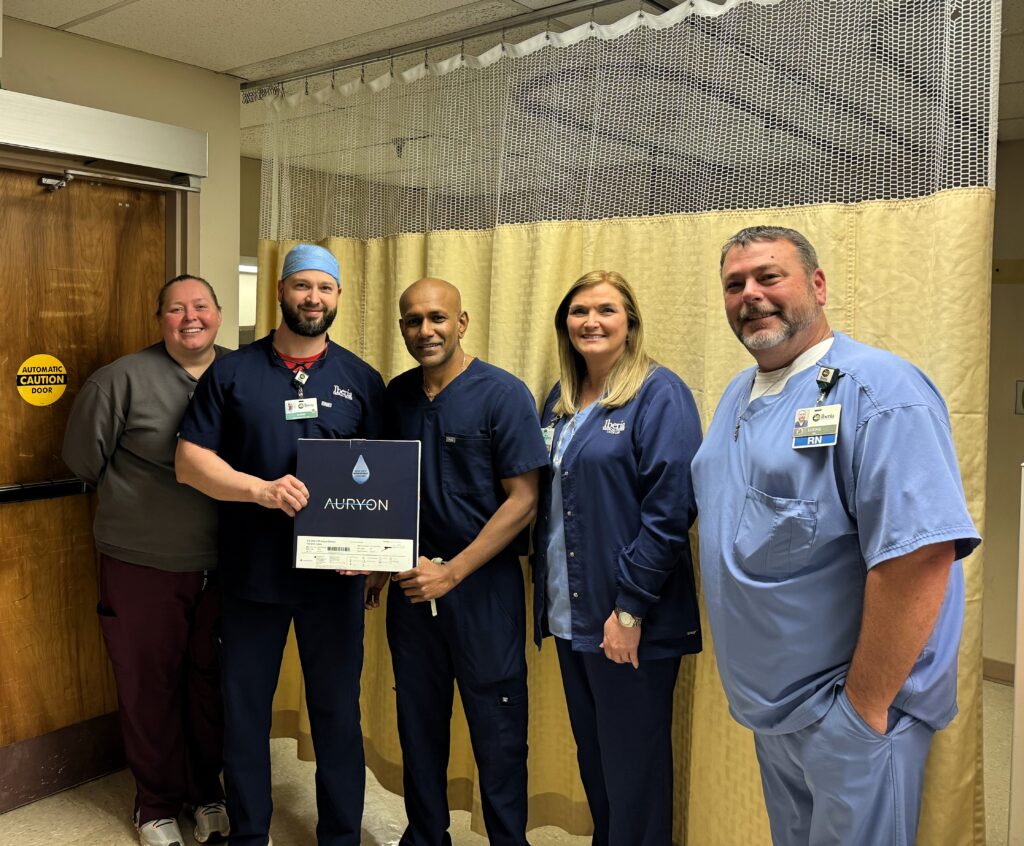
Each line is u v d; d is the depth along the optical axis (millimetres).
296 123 2820
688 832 2113
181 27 2562
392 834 2439
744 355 1948
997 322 3654
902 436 1295
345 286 2729
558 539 2002
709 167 1982
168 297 2285
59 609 2557
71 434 2307
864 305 1795
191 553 2311
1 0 2279
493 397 2016
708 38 1956
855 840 1397
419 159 2510
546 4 2301
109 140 2303
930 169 1705
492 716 2055
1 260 2311
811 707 1408
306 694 2189
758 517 1434
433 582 1951
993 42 1595
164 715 2365
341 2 2326
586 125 2158
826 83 1806
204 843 2389
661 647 1858
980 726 1725
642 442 1854
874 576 1312
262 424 2033
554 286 2215
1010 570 3629
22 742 2502
